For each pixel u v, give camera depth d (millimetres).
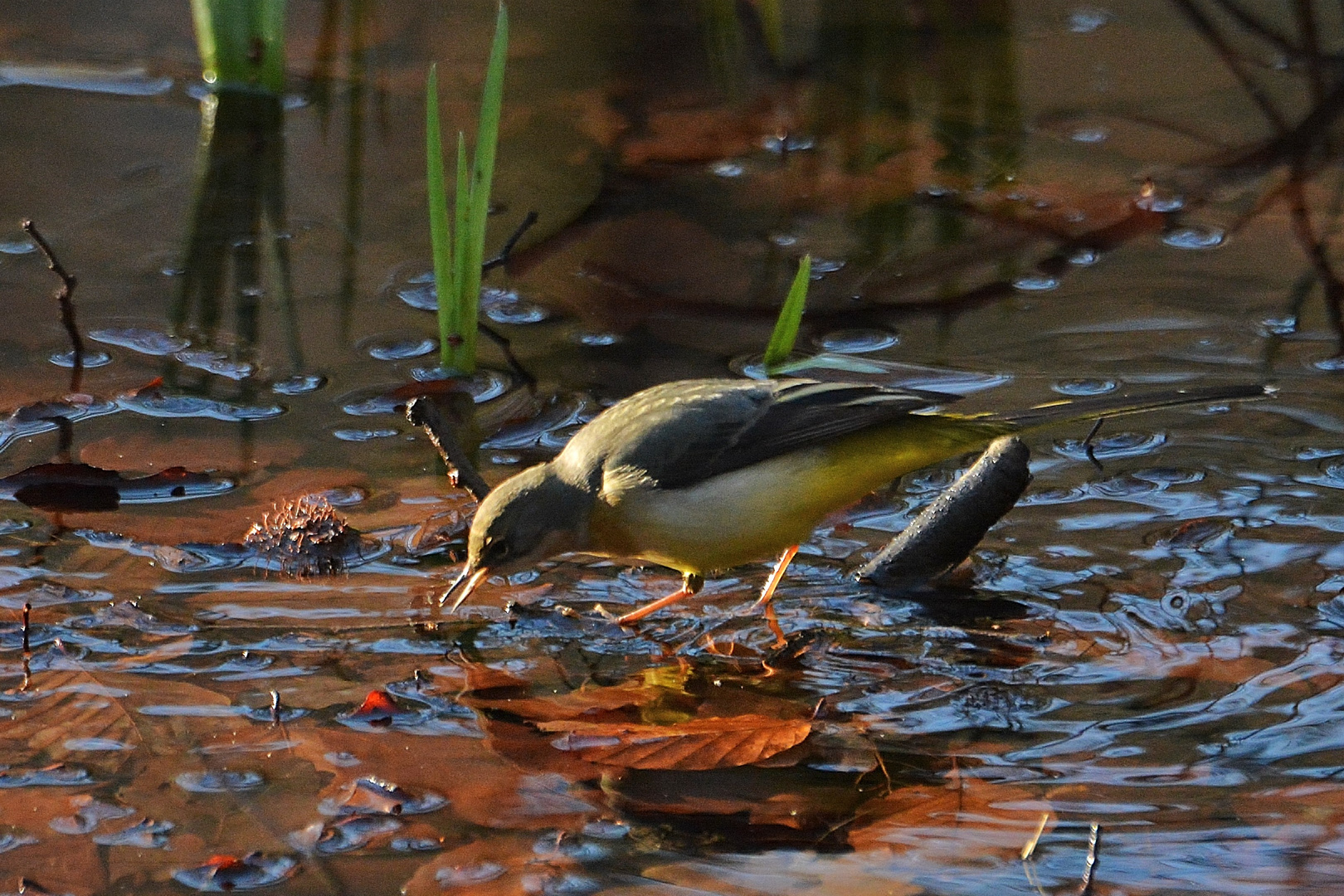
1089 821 7012
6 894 6473
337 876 6621
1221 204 14422
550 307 13031
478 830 6988
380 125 16047
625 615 9172
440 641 8766
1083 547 9648
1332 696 8000
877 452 9250
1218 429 11031
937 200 14773
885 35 18500
